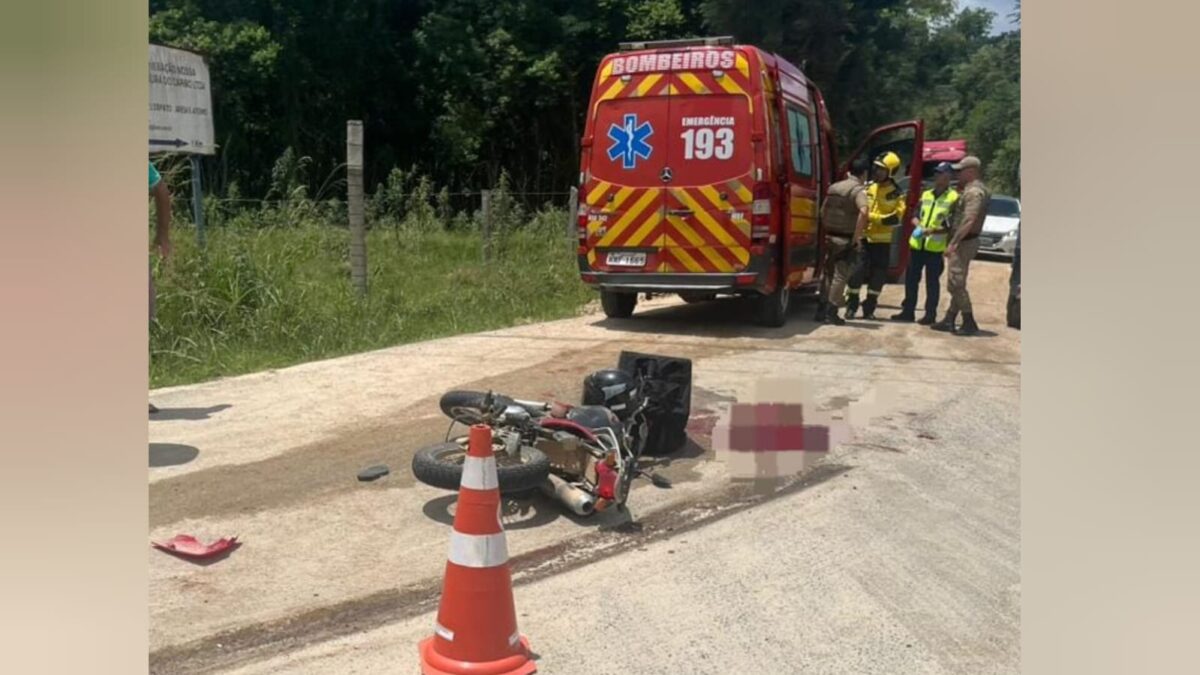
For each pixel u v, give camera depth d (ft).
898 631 12.51
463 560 11.32
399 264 47.65
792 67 36.83
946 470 19.08
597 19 96.37
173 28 86.69
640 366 19.81
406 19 103.30
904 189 41.27
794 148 35.24
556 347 30.53
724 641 12.17
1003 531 15.90
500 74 95.09
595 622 12.60
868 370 27.81
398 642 12.04
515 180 101.04
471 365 27.55
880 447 20.54
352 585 13.57
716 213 31.60
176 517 15.78
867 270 37.88
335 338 30.71
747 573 14.19
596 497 15.93
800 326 35.76
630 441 17.81
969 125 135.85
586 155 33.12
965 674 11.53
